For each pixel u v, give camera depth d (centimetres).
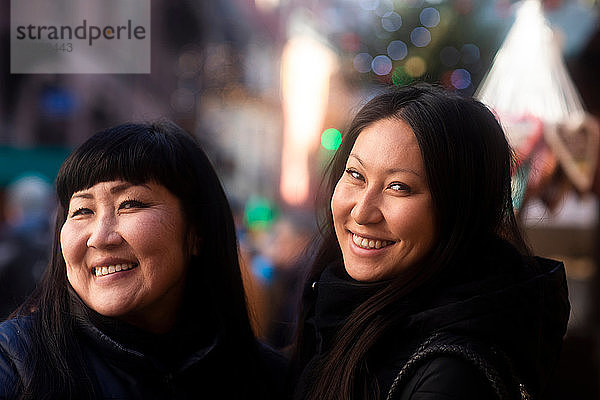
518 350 111
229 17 1006
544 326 120
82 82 753
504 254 121
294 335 165
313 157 632
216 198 147
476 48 435
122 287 124
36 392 112
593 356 285
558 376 287
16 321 125
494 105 216
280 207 694
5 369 116
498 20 404
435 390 104
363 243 124
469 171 118
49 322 123
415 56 457
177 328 140
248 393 151
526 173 203
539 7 227
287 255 374
